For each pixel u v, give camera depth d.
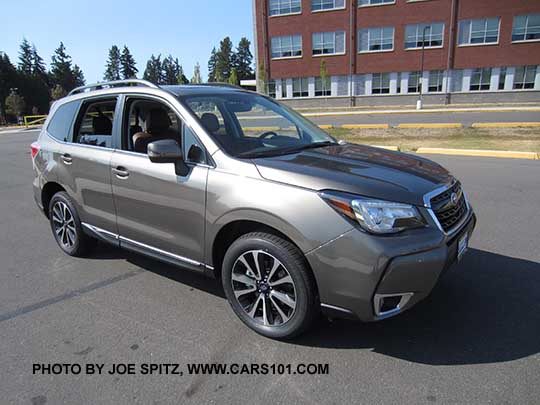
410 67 32.47
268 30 34.94
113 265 4.34
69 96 4.57
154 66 120.56
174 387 2.48
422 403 2.28
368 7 32.12
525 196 6.38
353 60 33.44
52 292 3.76
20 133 29.16
